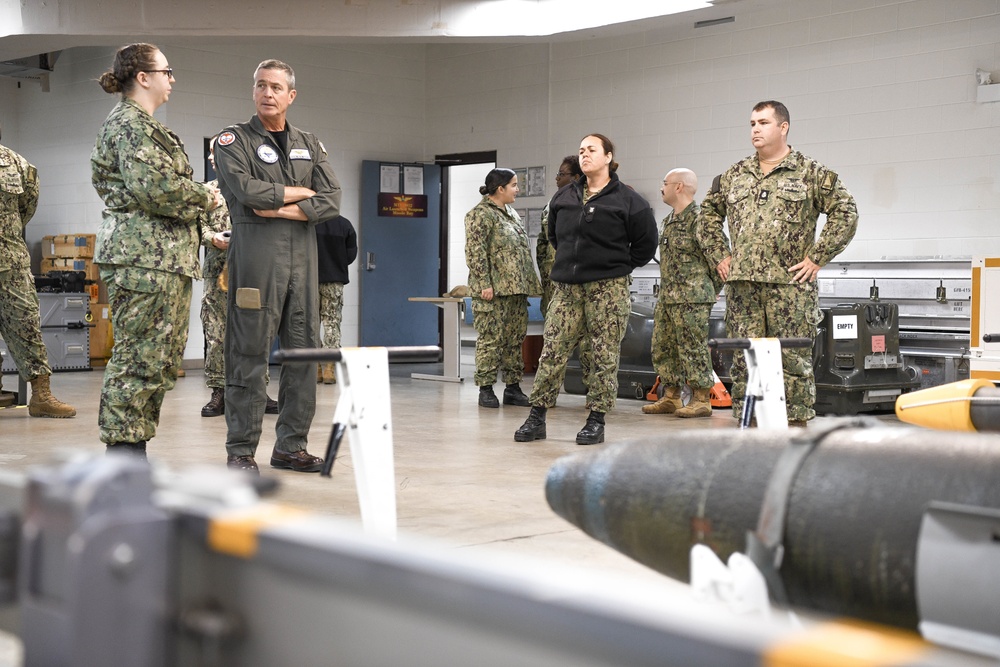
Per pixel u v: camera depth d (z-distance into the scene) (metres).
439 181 11.52
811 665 0.48
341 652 0.65
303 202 3.98
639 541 1.62
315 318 4.18
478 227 6.91
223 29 8.64
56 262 10.73
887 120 8.00
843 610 1.41
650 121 9.55
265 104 3.99
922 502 1.33
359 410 2.04
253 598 0.70
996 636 1.20
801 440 1.48
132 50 3.85
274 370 9.66
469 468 4.45
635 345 7.69
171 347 4.00
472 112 11.14
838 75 8.27
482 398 6.98
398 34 8.77
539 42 9.29
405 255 11.38
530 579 0.57
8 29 8.68
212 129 10.21
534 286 7.07
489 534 3.18
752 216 4.66
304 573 0.66
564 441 5.32
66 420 5.96
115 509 0.70
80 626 0.67
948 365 7.19
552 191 10.41
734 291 4.77
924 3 7.79
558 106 10.34
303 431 4.29
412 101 11.54
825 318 6.70
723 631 0.50
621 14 8.45
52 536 0.74
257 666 0.70
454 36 8.82
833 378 6.66
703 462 1.57
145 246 3.84
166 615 0.72
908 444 1.41
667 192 6.45
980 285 5.66
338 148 11.09
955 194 7.66
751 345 2.87
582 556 2.91
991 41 7.49
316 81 10.91
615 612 0.52
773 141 4.67
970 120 7.59
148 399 3.99
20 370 6.05
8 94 11.47
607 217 5.10
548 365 5.29
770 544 1.40
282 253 4.03
